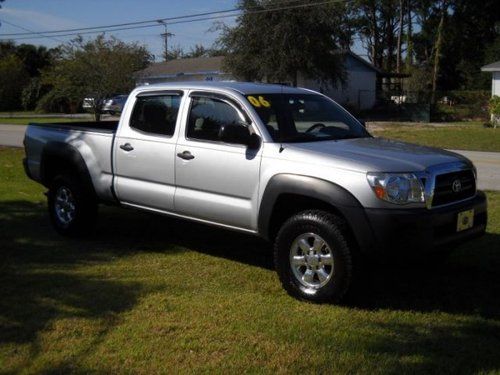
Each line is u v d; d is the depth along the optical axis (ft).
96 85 105.29
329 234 16.26
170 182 20.34
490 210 28.32
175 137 20.27
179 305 16.67
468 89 185.88
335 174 16.35
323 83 123.44
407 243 15.70
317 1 115.65
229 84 20.44
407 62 189.06
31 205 30.25
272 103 19.35
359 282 16.35
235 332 14.87
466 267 20.17
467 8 182.39
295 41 113.50
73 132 23.77
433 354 13.78
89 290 17.85
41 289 17.92
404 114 126.41
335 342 14.34
